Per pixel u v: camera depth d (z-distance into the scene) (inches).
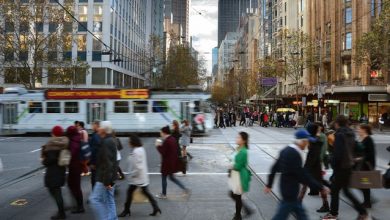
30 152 809.5
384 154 792.9
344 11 2062.0
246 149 315.0
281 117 1893.5
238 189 311.0
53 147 319.9
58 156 320.8
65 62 1668.3
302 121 1931.6
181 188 428.1
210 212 348.8
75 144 343.6
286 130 1614.2
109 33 2165.4
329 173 541.3
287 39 2322.8
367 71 1882.4
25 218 332.2
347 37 2048.5
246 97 3661.4
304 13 2679.6
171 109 1226.0
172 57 2625.5
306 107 2373.3
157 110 1224.8
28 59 1819.6
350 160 303.7
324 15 2294.5
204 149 865.5
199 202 385.4
